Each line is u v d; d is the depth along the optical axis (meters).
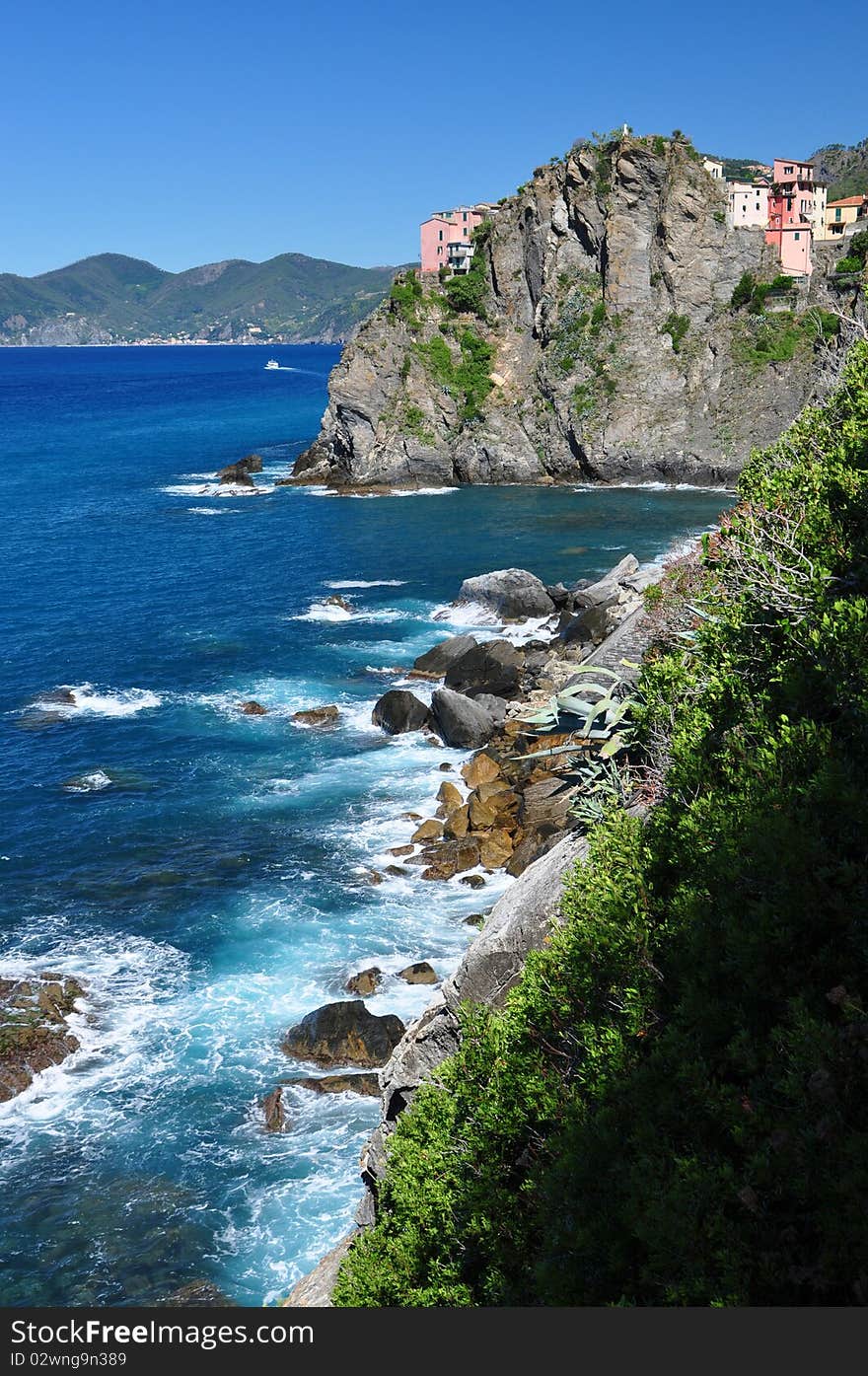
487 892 32.97
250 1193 22.19
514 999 12.02
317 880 34.00
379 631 62.44
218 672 55.38
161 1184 22.50
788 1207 7.82
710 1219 7.77
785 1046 8.13
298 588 73.44
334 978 28.88
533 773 38.09
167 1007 27.92
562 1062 11.15
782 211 127.25
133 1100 24.78
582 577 74.38
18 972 29.33
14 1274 20.38
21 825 38.22
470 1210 11.02
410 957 29.70
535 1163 10.30
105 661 57.34
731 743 11.39
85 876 34.62
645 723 15.02
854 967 8.69
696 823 10.63
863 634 10.46
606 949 10.92
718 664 13.16
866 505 12.95
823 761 9.68
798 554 12.73
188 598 71.06
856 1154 7.15
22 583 75.19
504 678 49.25
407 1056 15.54
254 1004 27.97
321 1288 15.19
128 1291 19.97
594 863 12.19
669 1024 9.36
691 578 20.31
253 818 38.53
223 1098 24.83
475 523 95.44
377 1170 15.55
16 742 46.06
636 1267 8.54
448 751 44.16
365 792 40.47
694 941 9.51
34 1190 22.31
